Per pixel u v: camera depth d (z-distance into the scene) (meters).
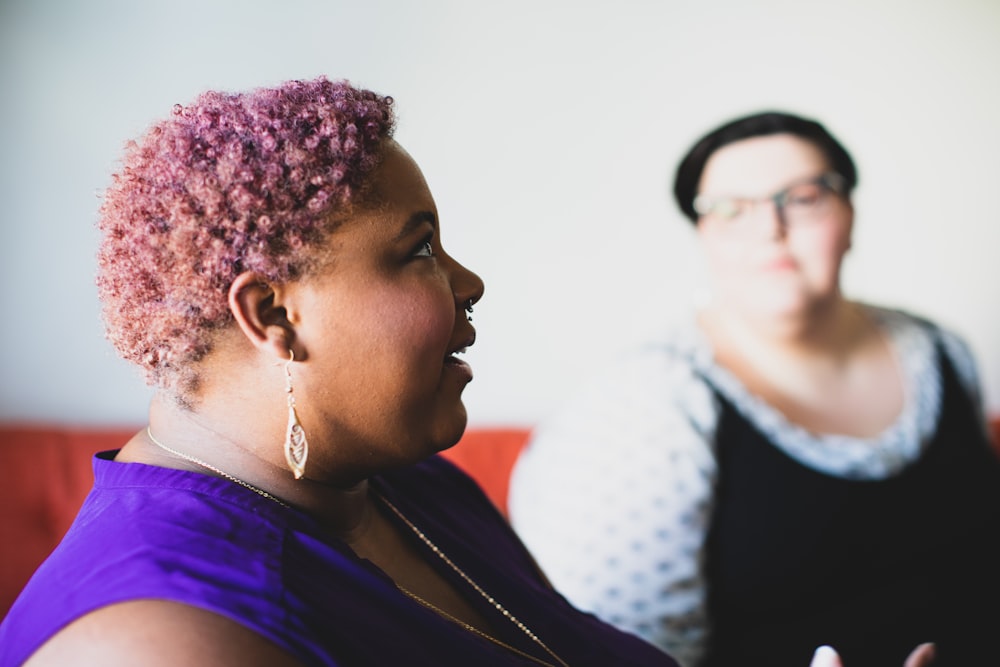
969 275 2.28
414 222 0.66
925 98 2.20
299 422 0.65
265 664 0.53
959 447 1.51
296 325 0.63
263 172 0.60
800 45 2.13
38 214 1.71
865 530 1.38
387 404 0.66
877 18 2.15
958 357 1.59
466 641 0.66
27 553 1.49
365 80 1.89
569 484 1.38
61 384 1.76
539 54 1.99
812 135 1.44
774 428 1.38
